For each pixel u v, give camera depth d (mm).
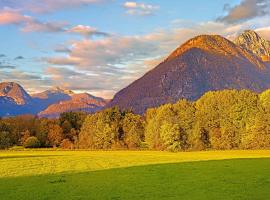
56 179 48281
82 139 167625
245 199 32000
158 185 41188
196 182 42812
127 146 160250
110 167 67438
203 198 33000
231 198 32625
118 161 85125
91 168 66188
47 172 59562
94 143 164000
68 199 33719
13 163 79875
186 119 143750
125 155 111750
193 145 142125
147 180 45594
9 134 174500
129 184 42469
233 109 139750
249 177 46438
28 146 170250
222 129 141250
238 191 36031
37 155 116375
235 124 140000
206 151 132250
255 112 137750
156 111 160125
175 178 47000
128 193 36438
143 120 167625
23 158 98250
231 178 45719
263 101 138875
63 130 177375
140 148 157875
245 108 139000
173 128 140000
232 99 141125
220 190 36875
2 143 168375
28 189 39938
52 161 86125
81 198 34156
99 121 164125
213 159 84812
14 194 36812
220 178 45875
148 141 152000
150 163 76188
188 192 36250
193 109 146625
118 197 34438
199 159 87062
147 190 37938
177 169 58688
